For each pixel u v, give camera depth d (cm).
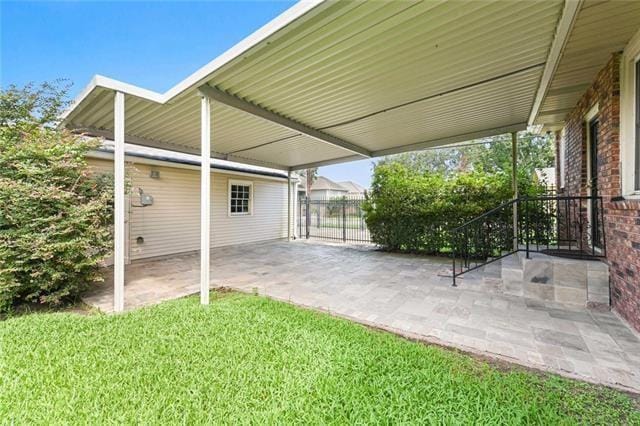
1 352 260
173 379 219
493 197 704
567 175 590
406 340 291
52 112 578
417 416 179
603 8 261
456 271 598
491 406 187
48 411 187
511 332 306
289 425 173
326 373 225
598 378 223
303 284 519
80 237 416
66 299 446
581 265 380
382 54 330
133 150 777
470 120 570
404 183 834
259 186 1095
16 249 380
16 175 399
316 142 736
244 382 215
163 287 518
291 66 353
